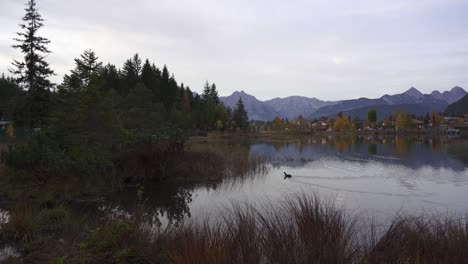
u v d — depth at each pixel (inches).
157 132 777.6
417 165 1036.5
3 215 382.3
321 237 198.4
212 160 850.8
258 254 191.6
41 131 726.5
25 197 488.7
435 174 851.4
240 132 3597.4
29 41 1305.4
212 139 2578.7
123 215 297.0
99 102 817.5
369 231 307.0
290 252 184.2
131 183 673.0
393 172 893.2
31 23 1317.7
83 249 239.6
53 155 574.9
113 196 559.2
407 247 201.2
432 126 5036.9
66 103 826.2
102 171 621.6
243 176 776.3
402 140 2637.8
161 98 3048.7
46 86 1320.1
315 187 666.2
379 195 586.9
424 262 170.2
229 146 1722.4
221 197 558.9
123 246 231.1
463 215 424.2
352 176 822.5
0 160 574.9
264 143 2310.5
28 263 237.1
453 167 979.9
